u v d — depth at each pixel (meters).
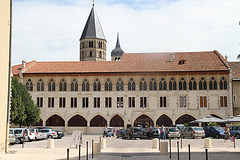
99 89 74.94
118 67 75.94
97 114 74.19
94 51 119.38
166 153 29.62
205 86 72.75
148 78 74.00
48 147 36.09
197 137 56.03
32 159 26.38
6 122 31.44
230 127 53.47
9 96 31.89
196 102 72.38
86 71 74.88
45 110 75.25
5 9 31.58
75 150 33.97
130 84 74.50
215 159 25.62
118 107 74.00
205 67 73.19
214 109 71.75
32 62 80.12
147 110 73.12
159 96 73.38
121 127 73.31
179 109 72.62
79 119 74.81
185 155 28.56
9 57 32.16
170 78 73.69
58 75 75.69
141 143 44.44
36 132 52.31
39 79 76.06
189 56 79.00
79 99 75.00
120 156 28.50
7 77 31.69
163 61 77.38
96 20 122.38
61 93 75.38
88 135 69.31
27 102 65.19
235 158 26.22
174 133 50.81
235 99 72.25
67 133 74.19
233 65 77.75
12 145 41.97
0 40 30.61
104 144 35.97
